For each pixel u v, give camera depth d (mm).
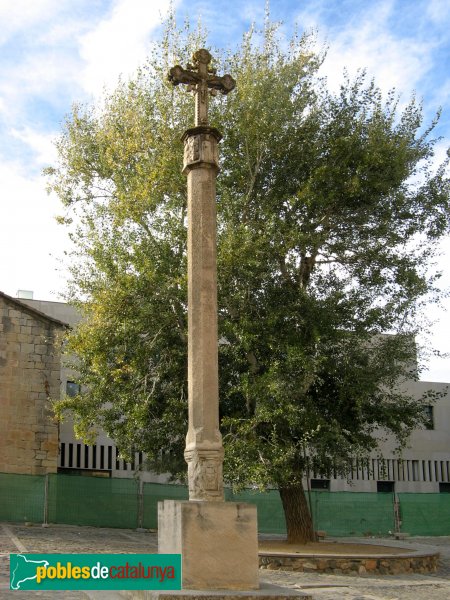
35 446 30656
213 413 10250
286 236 20375
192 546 9328
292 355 19047
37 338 31781
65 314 40938
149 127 22141
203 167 11188
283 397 18984
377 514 32438
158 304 20625
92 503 29547
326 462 21531
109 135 22750
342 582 15922
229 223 20250
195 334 10492
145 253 20469
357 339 20844
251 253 19672
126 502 30203
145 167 21500
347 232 22312
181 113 21656
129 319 20453
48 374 31625
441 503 33562
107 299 20516
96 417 22141
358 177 20766
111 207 21891
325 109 22234
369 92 22188
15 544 19875
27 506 28297
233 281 20281
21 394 30969
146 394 20797
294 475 20031
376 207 21625
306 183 20750
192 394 10344
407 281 21344
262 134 21062
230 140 21500
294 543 21141
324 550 19234
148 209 21000
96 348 20656
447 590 15297
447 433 47969
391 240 21812
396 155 20922
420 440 47219
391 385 21672
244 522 9570
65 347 22609
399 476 46188
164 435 21688
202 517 9453
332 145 21172
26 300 40375
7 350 31172
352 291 21781
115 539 23875
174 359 21109
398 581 16547
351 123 21812
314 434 19094
